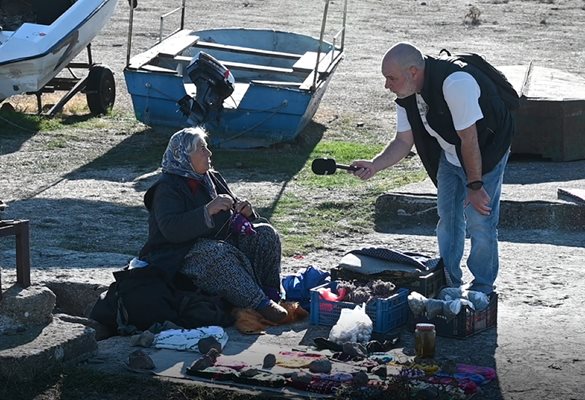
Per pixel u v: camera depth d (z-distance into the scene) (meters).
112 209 39.03
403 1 124.69
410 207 36.84
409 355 21.80
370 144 54.78
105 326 24.03
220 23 102.75
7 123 56.50
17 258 22.02
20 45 54.75
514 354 21.95
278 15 109.69
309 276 25.73
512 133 23.53
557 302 26.28
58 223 36.53
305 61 55.09
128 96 67.56
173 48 56.91
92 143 53.09
